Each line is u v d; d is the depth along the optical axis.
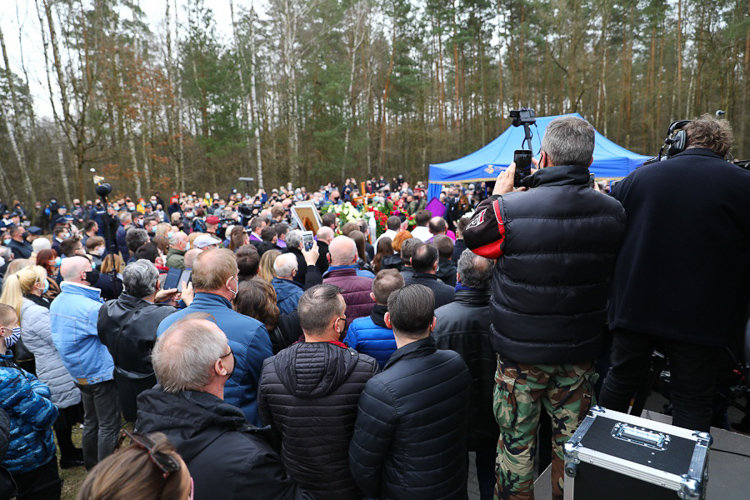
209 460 1.23
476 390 2.37
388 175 34.16
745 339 1.90
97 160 14.39
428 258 3.01
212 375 1.33
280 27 25.84
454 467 1.71
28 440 2.37
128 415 2.86
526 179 1.73
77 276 3.14
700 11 23.95
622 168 7.20
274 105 30.55
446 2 29.66
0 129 23.88
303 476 1.75
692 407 1.70
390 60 30.42
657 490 1.27
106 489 0.75
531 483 1.73
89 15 20.00
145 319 2.75
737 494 1.71
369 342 2.38
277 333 2.72
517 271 1.58
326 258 4.83
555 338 1.57
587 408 1.67
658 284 1.67
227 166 29.67
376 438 1.62
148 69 20.12
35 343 3.35
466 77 31.56
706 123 1.70
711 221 1.59
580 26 24.66
